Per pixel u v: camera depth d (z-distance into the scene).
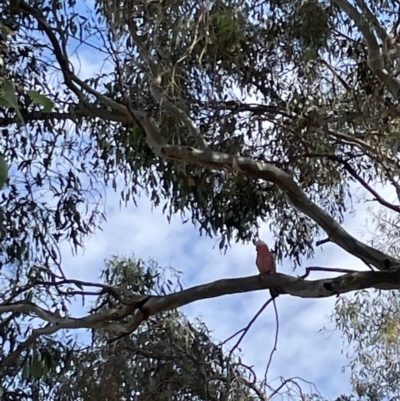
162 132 6.85
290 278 6.18
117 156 7.61
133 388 7.39
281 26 7.09
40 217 7.46
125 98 6.68
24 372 7.07
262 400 7.30
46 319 6.54
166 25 6.13
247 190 7.75
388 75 6.38
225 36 6.36
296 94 7.07
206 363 7.51
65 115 7.36
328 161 7.83
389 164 7.15
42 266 7.14
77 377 7.34
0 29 5.29
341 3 6.41
